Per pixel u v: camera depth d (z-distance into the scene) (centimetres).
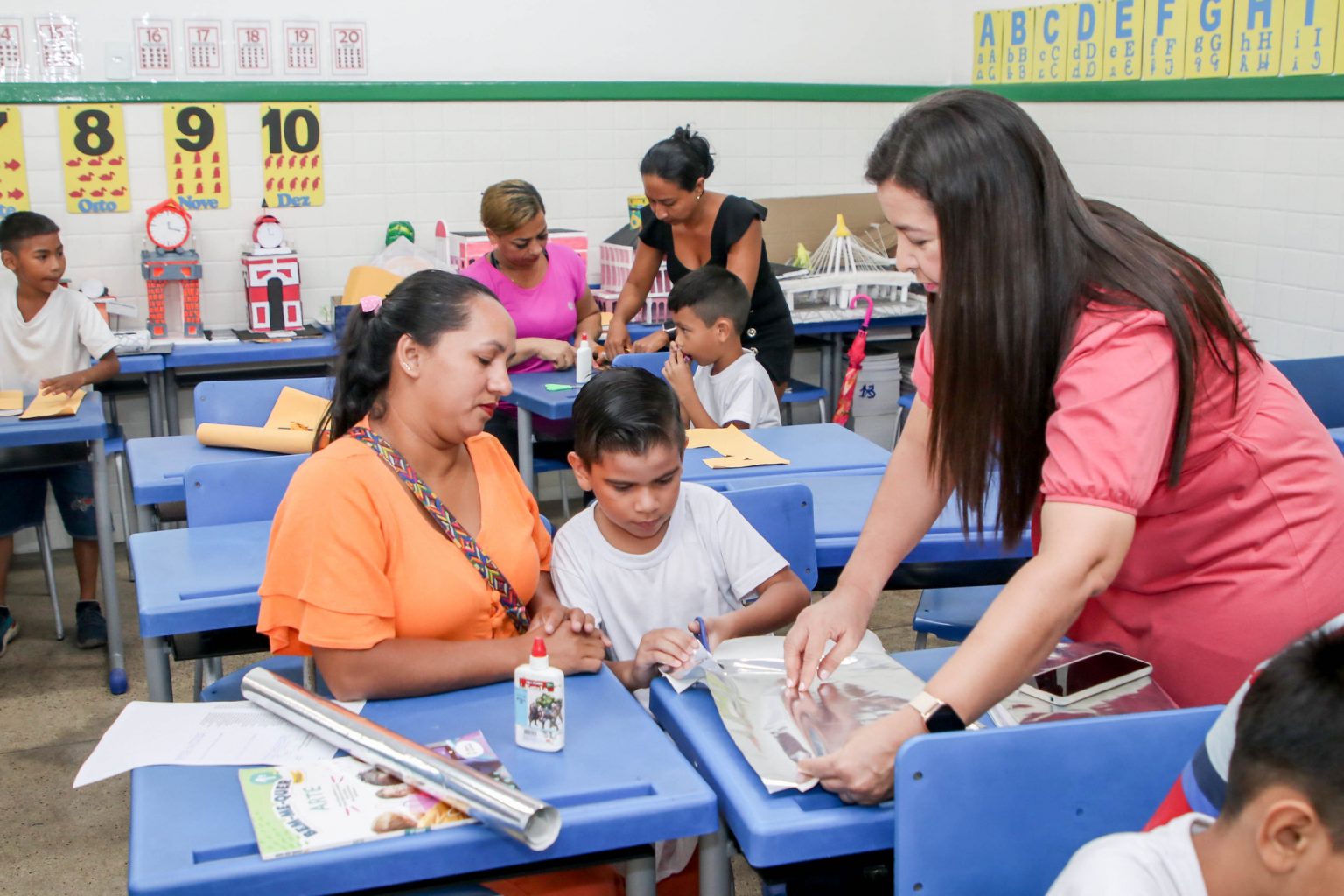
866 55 562
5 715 332
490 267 420
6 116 436
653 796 134
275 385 325
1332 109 391
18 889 252
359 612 156
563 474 468
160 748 144
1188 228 453
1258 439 146
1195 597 155
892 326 505
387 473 164
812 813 130
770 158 552
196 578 205
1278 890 96
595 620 184
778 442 297
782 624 199
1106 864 101
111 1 445
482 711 155
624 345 420
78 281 456
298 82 470
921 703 129
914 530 169
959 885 128
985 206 132
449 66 496
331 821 128
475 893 136
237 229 474
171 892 118
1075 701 149
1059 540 129
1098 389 131
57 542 471
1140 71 463
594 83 511
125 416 466
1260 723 95
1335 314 398
